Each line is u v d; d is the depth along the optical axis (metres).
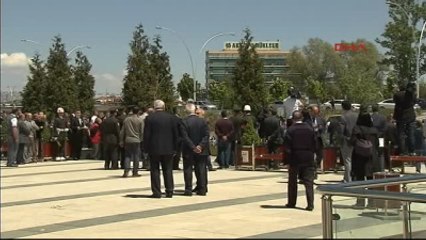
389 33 49.31
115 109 23.45
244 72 53.34
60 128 26.72
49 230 9.38
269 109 21.23
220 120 20.97
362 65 103.56
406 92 17.23
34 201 13.03
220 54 119.25
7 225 9.93
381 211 8.67
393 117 17.97
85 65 68.56
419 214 9.19
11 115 23.56
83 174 19.61
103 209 11.69
